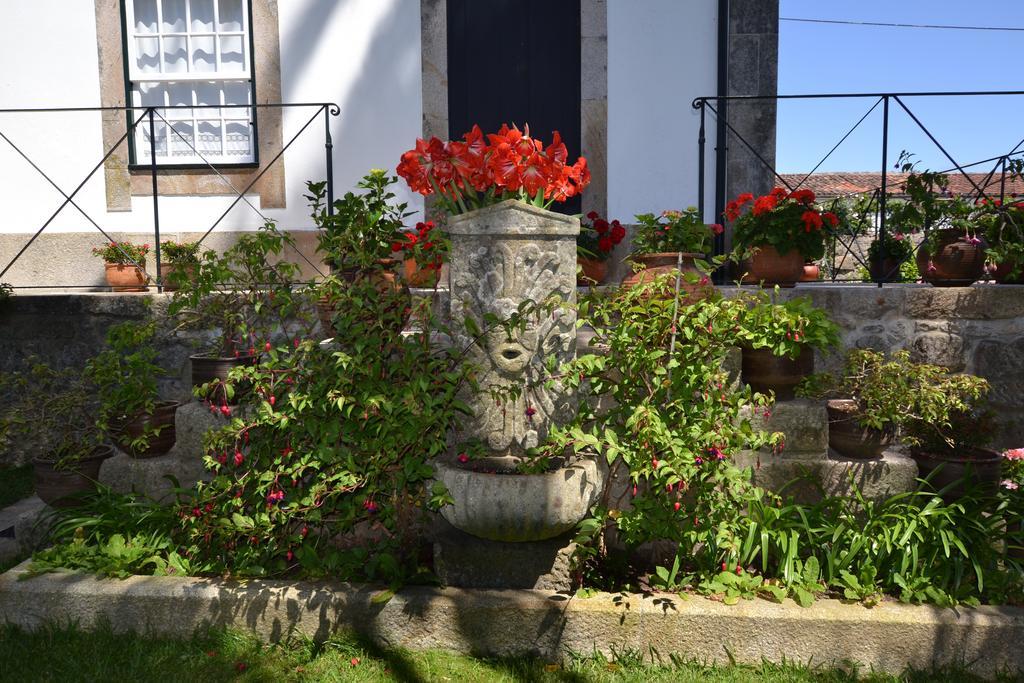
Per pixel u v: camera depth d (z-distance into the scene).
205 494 3.12
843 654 2.70
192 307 4.03
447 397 2.92
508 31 5.66
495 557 2.96
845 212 6.52
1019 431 4.33
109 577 2.97
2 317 4.78
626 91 5.46
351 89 5.50
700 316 2.95
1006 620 2.69
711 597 2.85
